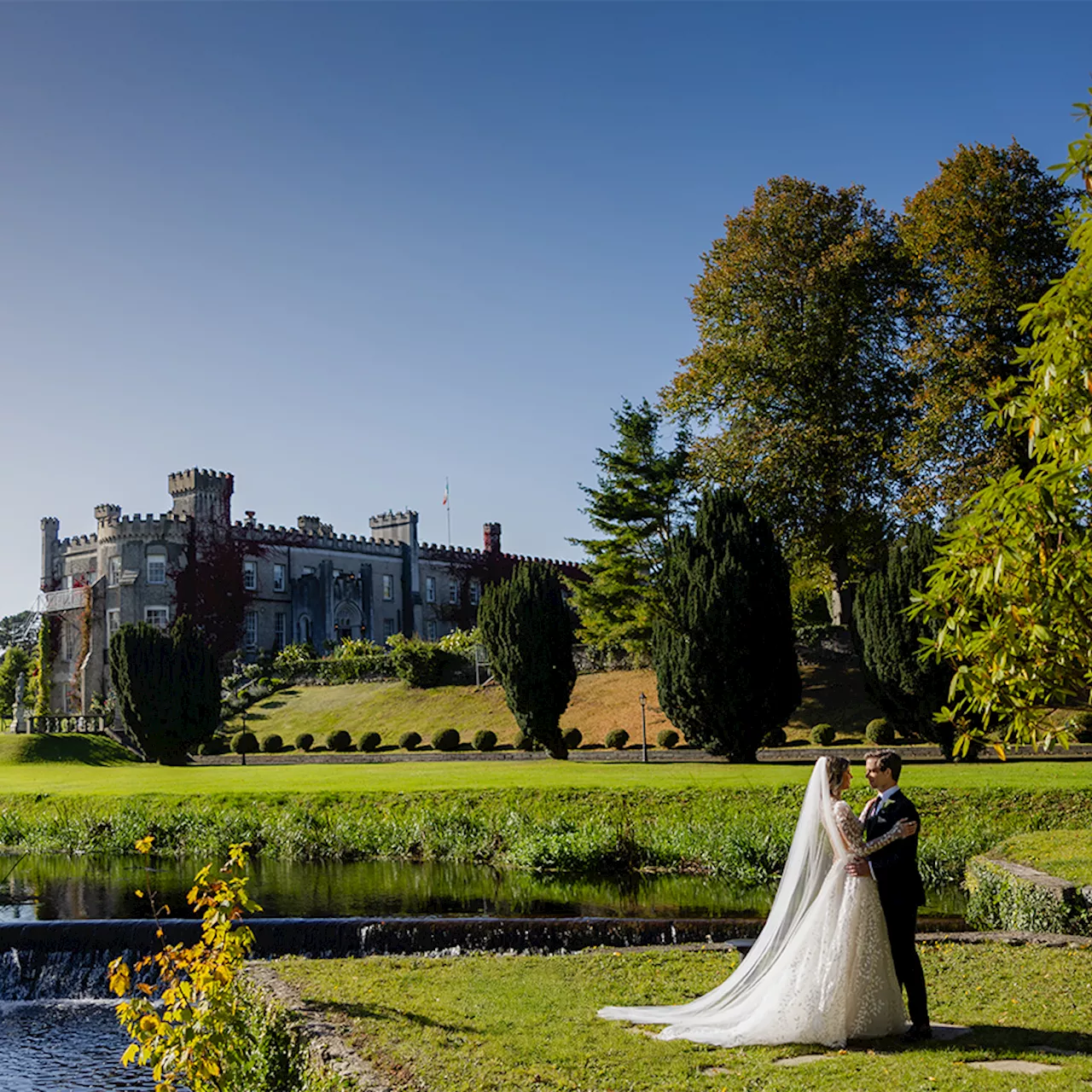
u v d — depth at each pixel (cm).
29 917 1542
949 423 3206
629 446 3941
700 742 2759
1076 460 563
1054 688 629
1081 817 1798
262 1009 747
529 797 2139
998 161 3369
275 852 2077
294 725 4856
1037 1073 555
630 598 3966
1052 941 930
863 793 1958
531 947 1254
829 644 3944
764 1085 558
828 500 3697
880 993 641
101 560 6219
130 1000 673
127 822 2244
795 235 3788
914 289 3709
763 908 1471
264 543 6556
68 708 6141
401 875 1811
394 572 7275
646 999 764
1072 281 586
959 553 632
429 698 4831
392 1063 613
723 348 3716
